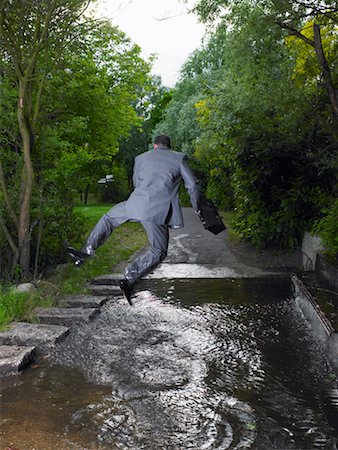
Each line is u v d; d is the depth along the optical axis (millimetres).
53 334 5609
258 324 6305
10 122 8047
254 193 11781
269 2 8578
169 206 4195
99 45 13156
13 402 4094
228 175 19438
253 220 11656
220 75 21031
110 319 6547
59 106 9734
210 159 19250
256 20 8742
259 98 10578
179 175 4250
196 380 4523
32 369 4844
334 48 9930
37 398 4164
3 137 8078
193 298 7770
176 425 3682
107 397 4172
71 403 4062
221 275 9641
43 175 8898
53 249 9617
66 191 9734
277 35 9102
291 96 9859
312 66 10258
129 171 44594
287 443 3418
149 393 4246
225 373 4688
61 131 9844
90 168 35750
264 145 10859
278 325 6270
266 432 3568
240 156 11688
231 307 7172
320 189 11148
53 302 7133
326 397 4156
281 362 4973
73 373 4723
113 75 15539
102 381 4520
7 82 8031
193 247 12523
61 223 9438
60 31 7906
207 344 5527
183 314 6777
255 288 8477
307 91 9953
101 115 13852
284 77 10164
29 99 8148
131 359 5074
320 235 9133
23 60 8031
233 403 4043
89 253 4203
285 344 5527
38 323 6309
